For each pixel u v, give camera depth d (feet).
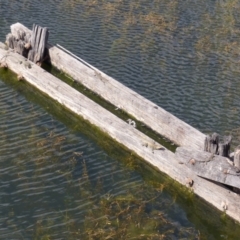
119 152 44.42
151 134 46.21
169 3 74.90
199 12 72.49
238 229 36.96
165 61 58.90
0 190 39.45
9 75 54.65
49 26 65.51
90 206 38.40
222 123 48.57
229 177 36.78
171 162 40.91
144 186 40.75
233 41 64.59
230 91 53.62
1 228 36.22
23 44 55.26
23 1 72.13
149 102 46.98
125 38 63.57
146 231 36.37
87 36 63.57
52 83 50.60
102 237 35.50
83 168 42.16
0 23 65.41
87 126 47.42
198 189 39.22
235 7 74.59
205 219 38.06
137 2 74.59
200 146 42.24
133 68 57.00
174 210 38.70
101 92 50.83
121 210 37.86
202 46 62.64
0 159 42.50
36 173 41.29
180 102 51.39
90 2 73.26
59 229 36.29
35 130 46.44
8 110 49.24
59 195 39.29
